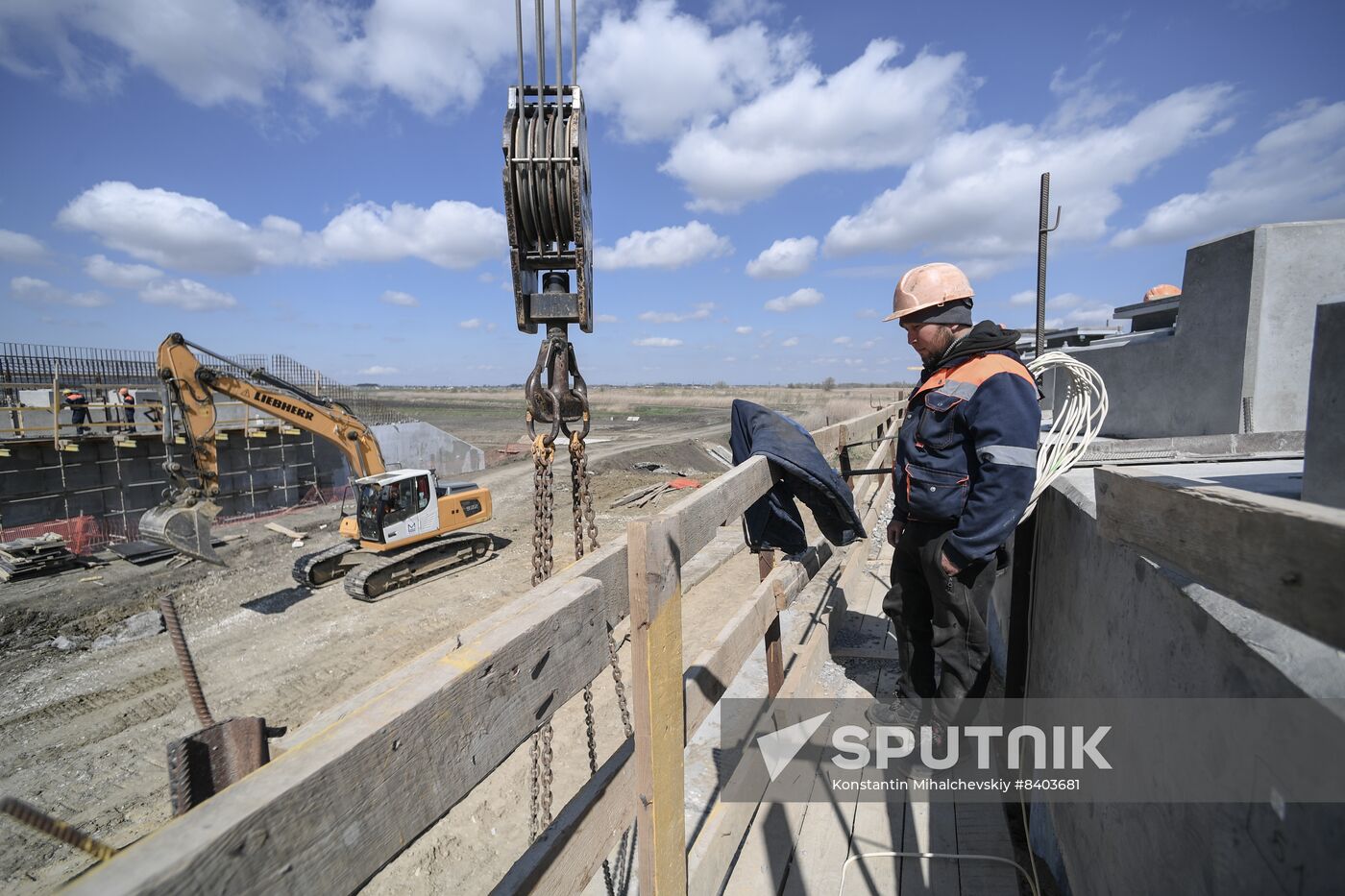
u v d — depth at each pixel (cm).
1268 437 334
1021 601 305
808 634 394
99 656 1088
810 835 260
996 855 246
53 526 1659
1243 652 112
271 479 2144
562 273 260
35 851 679
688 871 217
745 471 241
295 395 1559
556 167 240
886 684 367
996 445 236
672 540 167
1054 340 821
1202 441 340
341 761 78
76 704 939
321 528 1892
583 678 138
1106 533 146
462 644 114
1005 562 276
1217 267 402
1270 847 102
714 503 201
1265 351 375
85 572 1478
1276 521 87
